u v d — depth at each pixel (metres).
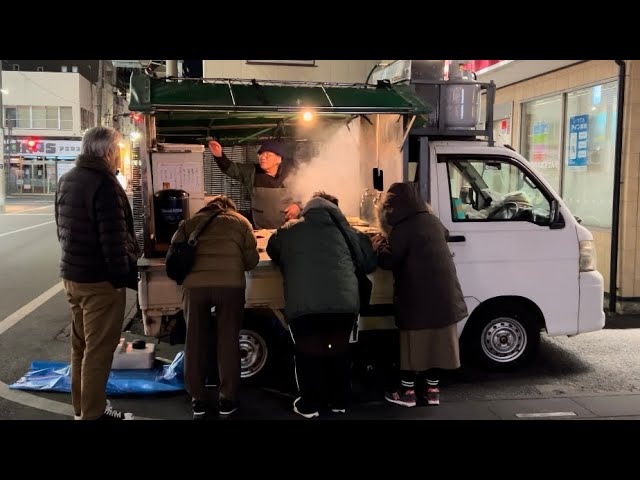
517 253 5.12
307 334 4.20
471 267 5.05
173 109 4.49
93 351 3.89
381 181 5.69
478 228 5.07
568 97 8.41
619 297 7.32
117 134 3.90
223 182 7.88
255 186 6.29
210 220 4.25
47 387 4.83
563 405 4.55
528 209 5.25
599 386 4.97
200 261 4.18
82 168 3.77
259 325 4.90
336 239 4.29
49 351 6.00
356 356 5.72
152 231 4.94
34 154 41.31
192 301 4.17
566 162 8.51
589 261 5.27
